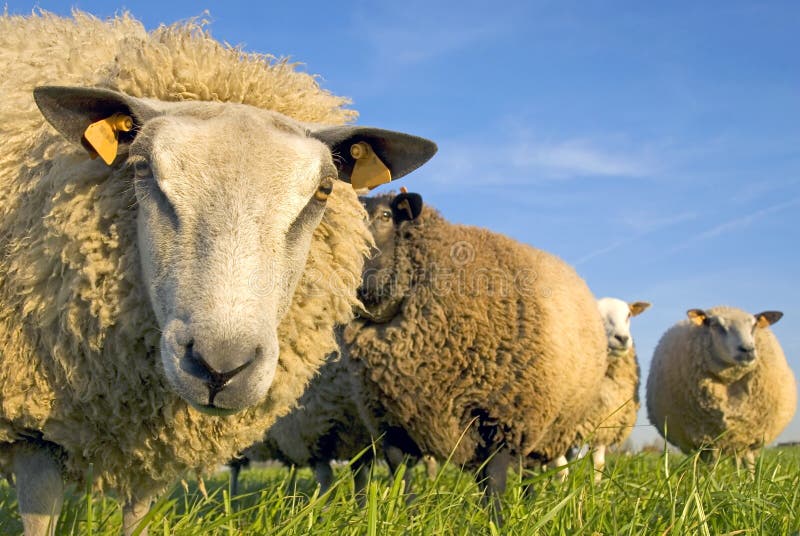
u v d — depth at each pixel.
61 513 1.27
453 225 2.04
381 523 1.23
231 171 1.16
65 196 1.21
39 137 1.27
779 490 1.45
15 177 1.26
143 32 1.40
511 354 1.84
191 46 1.29
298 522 1.25
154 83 1.27
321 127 1.28
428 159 1.31
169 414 1.23
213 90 1.28
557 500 1.33
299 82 1.35
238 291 1.12
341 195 1.34
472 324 1.84
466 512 1.34
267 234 1.16
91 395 1.21
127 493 1.29
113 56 1.33
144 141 1.18
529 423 1.86
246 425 1.29
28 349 1.21
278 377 1.28
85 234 1.20
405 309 1.88
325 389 2.28
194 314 1.11
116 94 1.19
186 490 1.40
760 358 3.32
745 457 3.46
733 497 1.34
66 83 1.29
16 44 1.36
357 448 2.41
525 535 1.21
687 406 3.42
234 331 1.10
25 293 1.21
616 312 3.41
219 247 1.13
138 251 1.21
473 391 1.85
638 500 1.36
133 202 1.22
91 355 1.21
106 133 1.19
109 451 1.24
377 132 1.29
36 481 1.22
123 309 1.20
